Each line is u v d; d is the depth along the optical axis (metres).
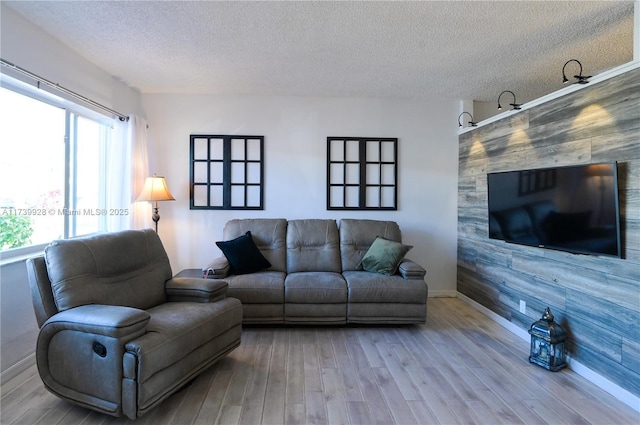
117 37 2.53
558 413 1.85
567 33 2.42
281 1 2.05
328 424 1.74
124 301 2.17
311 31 2.42
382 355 2.55
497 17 2.22
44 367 1.83
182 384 1.93
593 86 2.19
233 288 2.98
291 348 2.66
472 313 3.51
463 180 3.94
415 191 4.08
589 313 2.20
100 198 3.48
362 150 4.00
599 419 1.80
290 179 3.98
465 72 3.17
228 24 2.34
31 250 2.49
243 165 3.94
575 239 2.26
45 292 1.92
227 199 3.93
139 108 3.83
